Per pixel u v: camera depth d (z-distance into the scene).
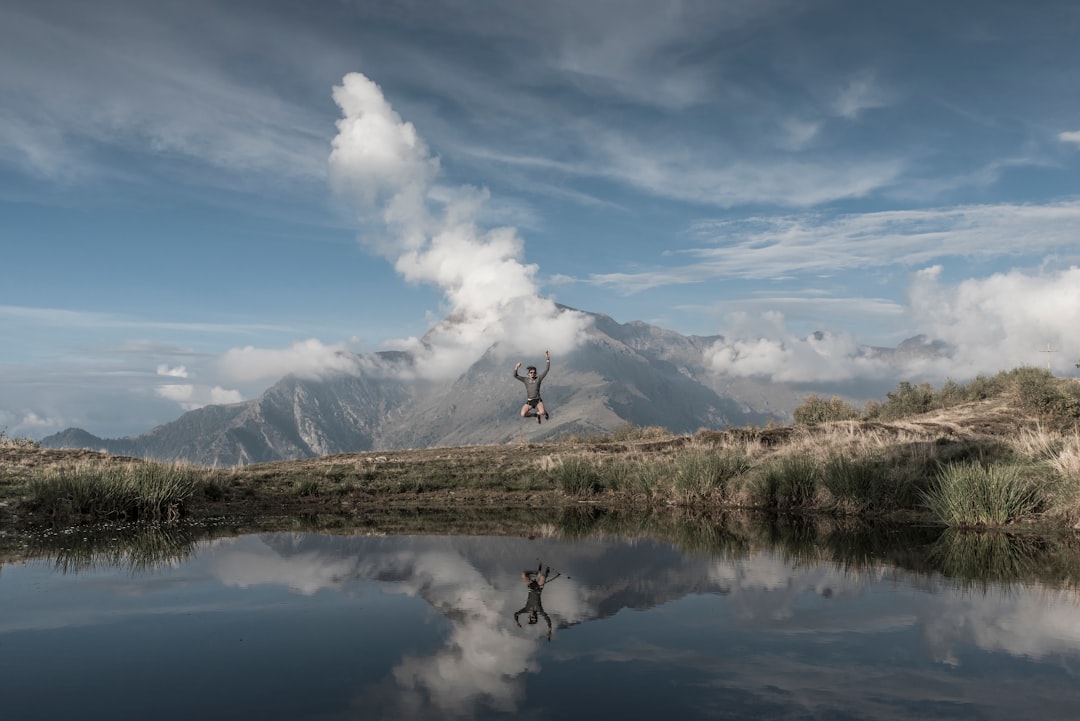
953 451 20.42
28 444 27.78
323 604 8.34
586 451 30.42
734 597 8.53
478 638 6.85
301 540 14.16
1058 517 14.34
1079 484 14.62
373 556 11.90
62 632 7.21
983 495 14.75
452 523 17.14
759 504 19.73
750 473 21.11
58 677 5.78
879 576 9.70
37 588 9.43
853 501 17.62
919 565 10.52
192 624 7.47
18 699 5.25
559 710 4.94
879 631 6.97
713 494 20.62
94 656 6.38
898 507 17.19
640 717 4.78
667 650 6.40
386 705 5.05
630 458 27.78
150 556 12.20
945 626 7.14
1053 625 7.13
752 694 5.25
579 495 23.08
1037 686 5.38
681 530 15.23
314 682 5.57
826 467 19.39
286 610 8.07
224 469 26.53
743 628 7.12
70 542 14.19
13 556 12.34
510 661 6.10
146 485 18.91
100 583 9.74
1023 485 14.99
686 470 21.41
